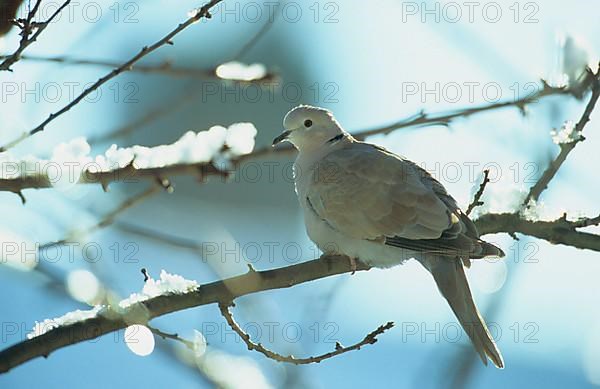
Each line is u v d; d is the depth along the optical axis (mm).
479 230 10586
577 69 9555
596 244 10414
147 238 8750
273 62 17000
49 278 7840
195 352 8352
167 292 8328
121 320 7711
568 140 10023
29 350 7277
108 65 7770
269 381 8430
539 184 10398
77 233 8227
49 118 7355
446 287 10391
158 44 7516
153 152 7941
